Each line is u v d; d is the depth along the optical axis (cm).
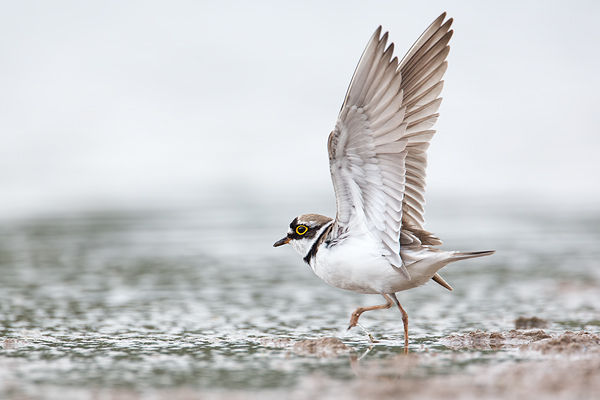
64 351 806
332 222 877
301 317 1034
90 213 2433
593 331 920
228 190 2955
